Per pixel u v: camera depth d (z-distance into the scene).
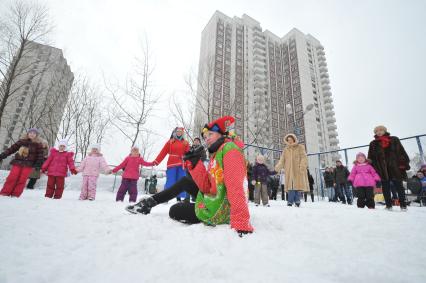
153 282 1.11
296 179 5.68
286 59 63.41
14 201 3.02
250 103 42.47
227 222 2.05
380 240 1.93
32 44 11.82
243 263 1.33
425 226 2.38
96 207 3.02
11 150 4.78
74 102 14.31
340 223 2.49
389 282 1.17
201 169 2.09
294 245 1.70
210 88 12.66
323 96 63.97
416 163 8.17
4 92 11.25
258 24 61.94
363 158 5.64
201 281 1.13
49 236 1.67
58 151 5.34
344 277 1.20
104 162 5.54
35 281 1.05
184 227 2.00
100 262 1.30
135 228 1.93
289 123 54.91
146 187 12.84
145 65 12.48
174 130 5.12
